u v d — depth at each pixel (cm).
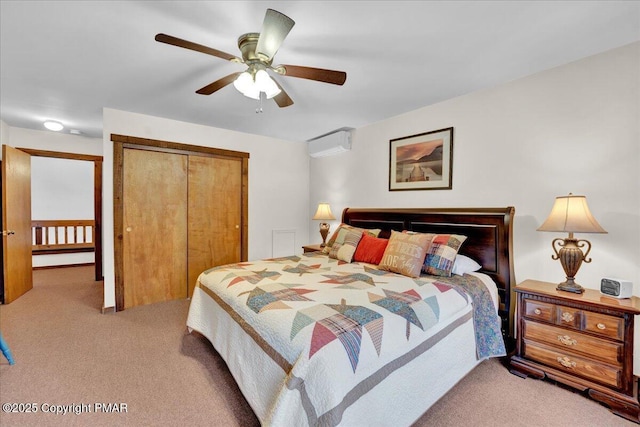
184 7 153
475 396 176
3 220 330
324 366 116
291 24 135
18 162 357
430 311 167
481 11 155
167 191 351
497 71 226
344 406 114
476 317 201
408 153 321
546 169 224
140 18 162
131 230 327
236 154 402
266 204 436
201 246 378
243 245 411
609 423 155
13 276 347
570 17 160
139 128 327
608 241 196
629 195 189
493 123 254
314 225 469
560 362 183
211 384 187
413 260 227
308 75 177
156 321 288
